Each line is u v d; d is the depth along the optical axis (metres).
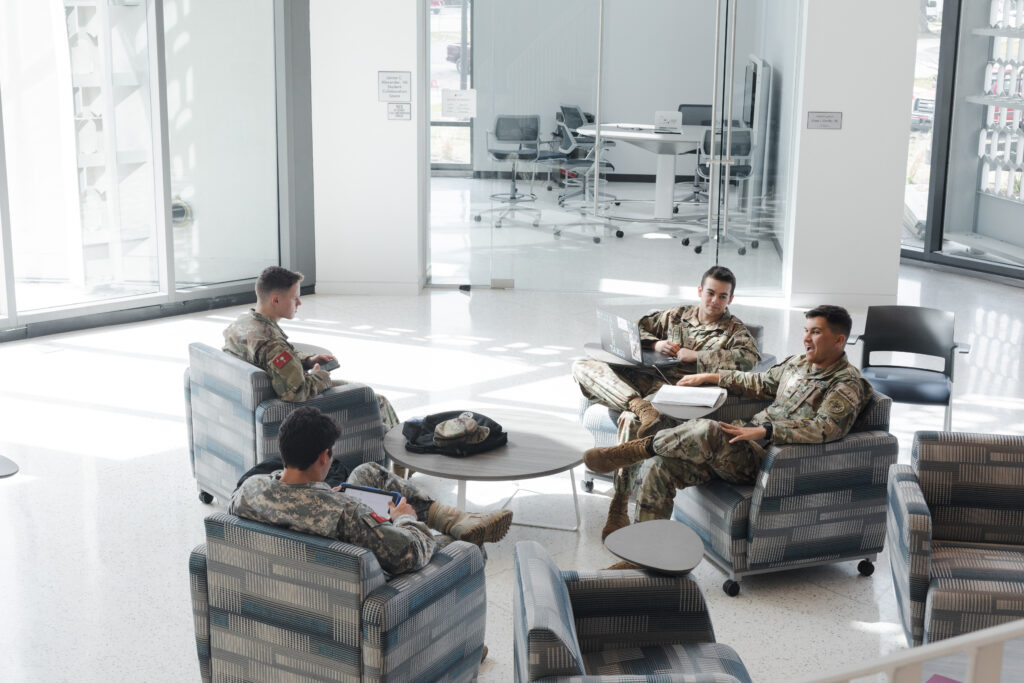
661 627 3.21
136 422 6.39
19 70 7.98
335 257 9.56
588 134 9.66
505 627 4.09
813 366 4.59
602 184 9.74
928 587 3.57
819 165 9.10
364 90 9.17
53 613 4.17
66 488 5.41
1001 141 10.65
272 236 9.54
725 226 9.64
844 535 4.45
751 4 9.11
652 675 2.60
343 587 3.02
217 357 4.81
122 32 8.38
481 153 9.73
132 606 4.23
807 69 8.92
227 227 9.24
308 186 9.44
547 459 4.60
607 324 5.42
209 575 3.27
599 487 5.53
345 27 9.05
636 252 9.80
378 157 9.32
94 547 4.75
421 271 9.80
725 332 5.39
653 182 9.72
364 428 4.85
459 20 9.89
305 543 3.05
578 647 2.86
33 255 8.30
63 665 3.81
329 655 3.09
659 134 9.59
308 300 9.41
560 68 9.52
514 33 9.45
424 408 6.58
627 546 3.27
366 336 8.27
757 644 4.01
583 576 3.16
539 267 9.94
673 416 4.64
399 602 3.02
